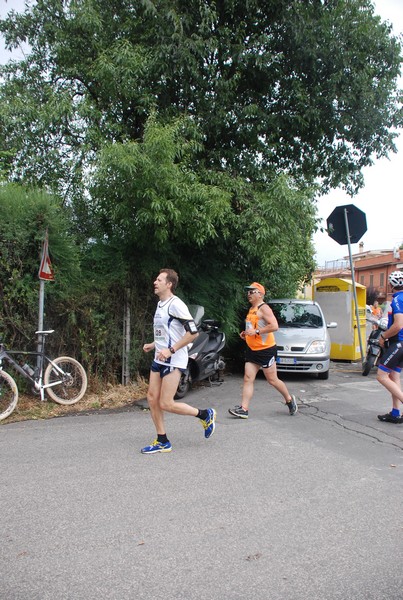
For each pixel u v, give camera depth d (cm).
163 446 523
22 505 387
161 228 797
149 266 883
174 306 501
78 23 923
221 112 991
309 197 955
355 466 488
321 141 1181
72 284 797
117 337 848
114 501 396
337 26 1039
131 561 308
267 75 1059
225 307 1053
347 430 624
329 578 292
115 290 849
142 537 338
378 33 1070
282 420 671
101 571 296
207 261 1052
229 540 335
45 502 393
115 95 924
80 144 910
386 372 656
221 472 464
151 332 908
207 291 1020
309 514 377
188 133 912
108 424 640
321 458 511
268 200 907
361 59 1064
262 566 304
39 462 488
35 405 716
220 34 987
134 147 737
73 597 272
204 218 809
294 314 1115
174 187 759
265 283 1336
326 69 1077
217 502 396
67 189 943
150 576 292
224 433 602
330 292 1338
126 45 896
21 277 738
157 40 945
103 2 974
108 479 443
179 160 903
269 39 1041
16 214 725
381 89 1098
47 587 280
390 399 819
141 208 770
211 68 980
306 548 326
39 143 959
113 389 827
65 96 887
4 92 990
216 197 834
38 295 744
